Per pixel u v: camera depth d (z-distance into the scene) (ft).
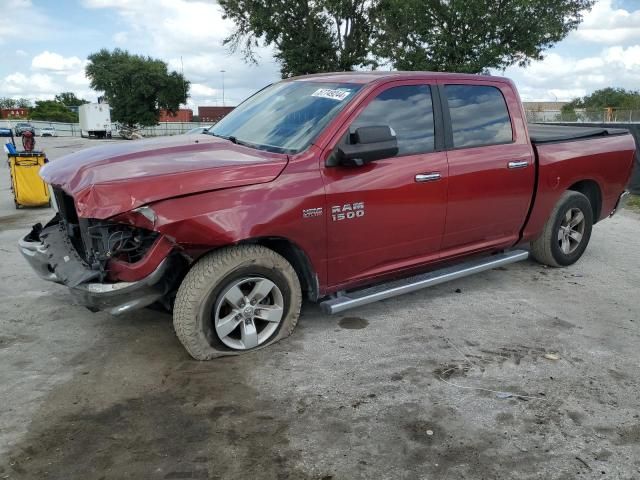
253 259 12.08
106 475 8.82
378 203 13.42
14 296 16.39
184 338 11.95
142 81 227.61
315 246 12.72
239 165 11.90
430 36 78.13
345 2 98.48
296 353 12.87
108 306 11.51
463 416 10.50
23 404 10.74
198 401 10.89
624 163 20.22
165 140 14.71
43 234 14.08
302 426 10.14
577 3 77.61
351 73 15.28
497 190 15.90
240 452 9.40
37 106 314.96
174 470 8.95
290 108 14.53
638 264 20.34
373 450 9.50
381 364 12.44
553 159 17.42
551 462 9.27
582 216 19.22
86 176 11.62
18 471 8.87
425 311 15.53
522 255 17.34
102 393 11.16
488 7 76.48
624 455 9.48
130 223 10.89
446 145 14.88
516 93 16.99
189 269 12.17
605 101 205.87
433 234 14.83
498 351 13.17
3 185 43.04
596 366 12.52
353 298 13.69
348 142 13.01
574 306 16.08
